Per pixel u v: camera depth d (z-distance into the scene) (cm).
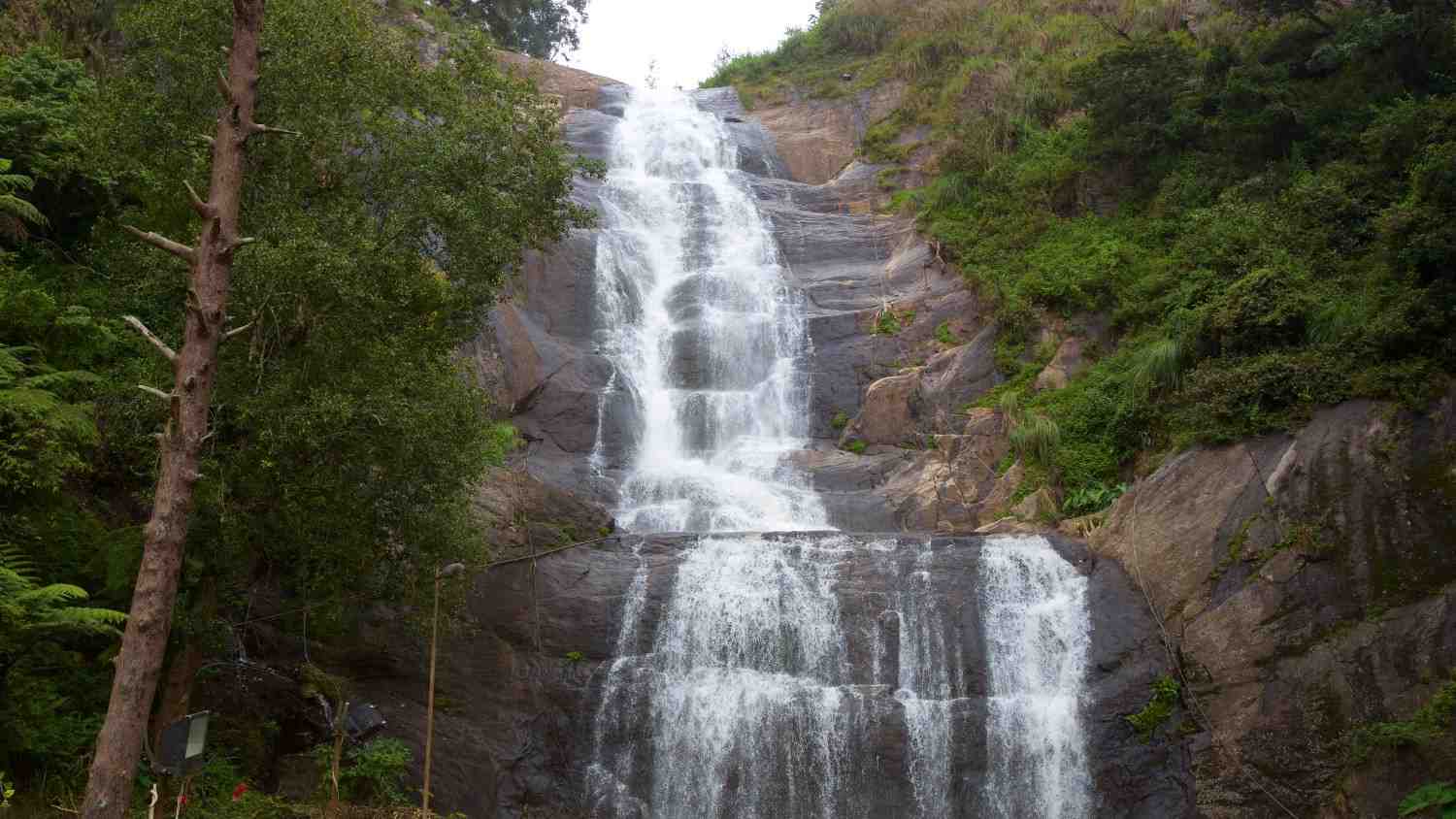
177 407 913
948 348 2450
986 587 1731
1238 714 1541
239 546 1276
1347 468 1619
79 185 1764
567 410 2339
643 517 2055
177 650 1377
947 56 3647
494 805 1521
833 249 2936
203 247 950
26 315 1518
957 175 2877
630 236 2878
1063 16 3509
